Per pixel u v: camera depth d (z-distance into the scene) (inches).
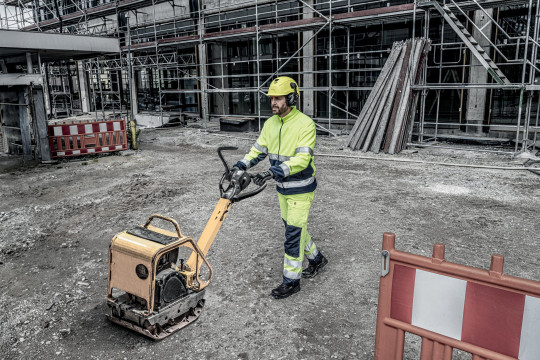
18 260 182.7
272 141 140.6
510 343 62.0
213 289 149.3
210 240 129.9
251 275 159.3
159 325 119.3
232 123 586.2
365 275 157.5
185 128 666.8
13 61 486.3
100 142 440.5
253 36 562.6
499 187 273.9
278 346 116.3
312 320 128.6
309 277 156.6
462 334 66.4
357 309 134.3
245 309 135.7
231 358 111.7
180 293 124.6
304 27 500.1
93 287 155.2
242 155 421.1
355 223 214.2
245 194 133.5
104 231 215.0
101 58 871.7
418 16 432.5
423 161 357.1
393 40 503.2
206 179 319.9
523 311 60.1
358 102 547.8
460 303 65.8
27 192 299.1
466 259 168.6
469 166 333.7
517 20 421.1
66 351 117.2
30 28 994.1
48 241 203.9
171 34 780.0
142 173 347.6
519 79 428.1
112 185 310.7
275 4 597.6
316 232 203.3
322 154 403.9
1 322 133.5
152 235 122.0
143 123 779.4
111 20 859.4
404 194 265.0
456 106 466.9
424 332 70.1
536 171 306.2
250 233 203.5
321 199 259.1
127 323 122.3
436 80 479.5
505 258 169.0
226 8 669.9
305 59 585.3
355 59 539.8
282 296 141.1
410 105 411.2
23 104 408.2
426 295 69.2
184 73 756.0
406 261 69.9
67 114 952.9
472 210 230.2
